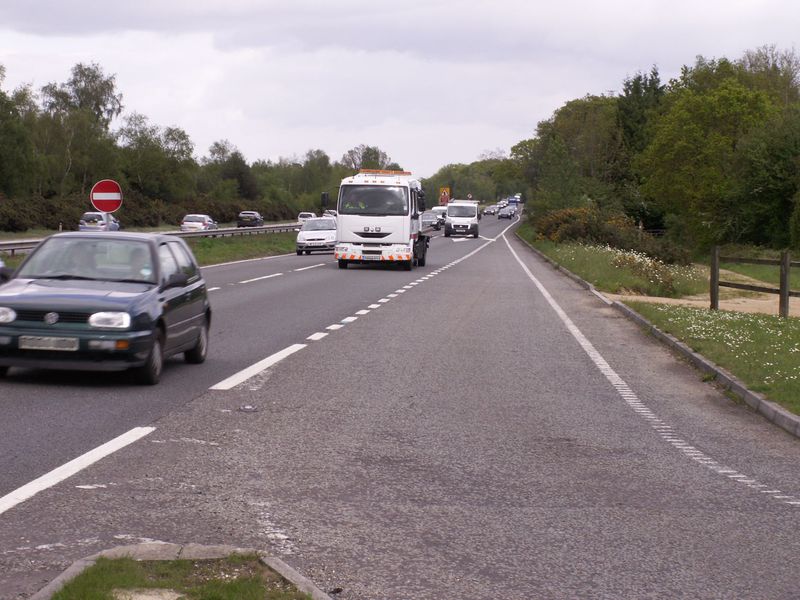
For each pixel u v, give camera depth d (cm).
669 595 576
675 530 710
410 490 798
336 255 4188
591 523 721
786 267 2356
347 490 791
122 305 1222
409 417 1108
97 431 977
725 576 612
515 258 5812
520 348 1775
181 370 1410
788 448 1016
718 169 9169
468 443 984
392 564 616
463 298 2861
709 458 954
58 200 9481
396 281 3519
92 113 12406
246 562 585
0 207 8362
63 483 777
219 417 1071
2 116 9738
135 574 548
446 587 579
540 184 10000
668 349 1828
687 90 9825
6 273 1345
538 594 572
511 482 835
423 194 4594
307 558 621
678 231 9369
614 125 12825
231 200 14775
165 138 13925
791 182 7412
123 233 1421
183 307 1388
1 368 1268
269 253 5869
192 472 830
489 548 655
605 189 10631
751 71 11731
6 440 924
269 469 851
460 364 1548
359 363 1519
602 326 2212
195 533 662
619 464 916
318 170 19100
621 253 4803
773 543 684
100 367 1205
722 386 1407
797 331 1983
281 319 2144
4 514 689
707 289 4178
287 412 1113
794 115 7806
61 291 1248
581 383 1405
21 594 536
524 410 1178
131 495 750
